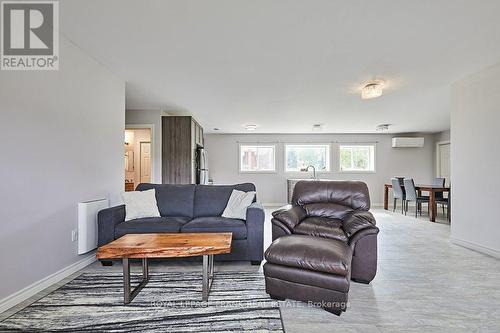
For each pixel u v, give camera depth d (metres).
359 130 7.27
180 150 4.98
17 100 1.95
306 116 5.54
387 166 7.81
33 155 2.08
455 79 3.39
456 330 1.62
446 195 6.91
